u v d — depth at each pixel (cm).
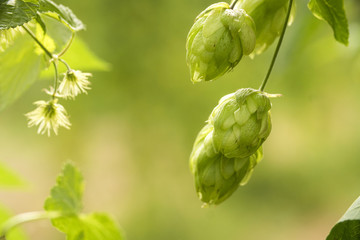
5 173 274
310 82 522
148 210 860
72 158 897
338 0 158
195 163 150
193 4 696
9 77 180
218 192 149
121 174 912
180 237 865
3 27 130
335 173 1116
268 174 1129
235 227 1006
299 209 1130
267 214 1098
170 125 769
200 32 138
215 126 142
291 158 1126
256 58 658
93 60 242
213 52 137
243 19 139
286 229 1084
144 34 684
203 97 742
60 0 659
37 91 790
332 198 1139
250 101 142
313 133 843
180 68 722
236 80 704
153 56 697
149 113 747
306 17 368
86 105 732
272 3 160
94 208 929
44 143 964
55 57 151
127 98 725
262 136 143
